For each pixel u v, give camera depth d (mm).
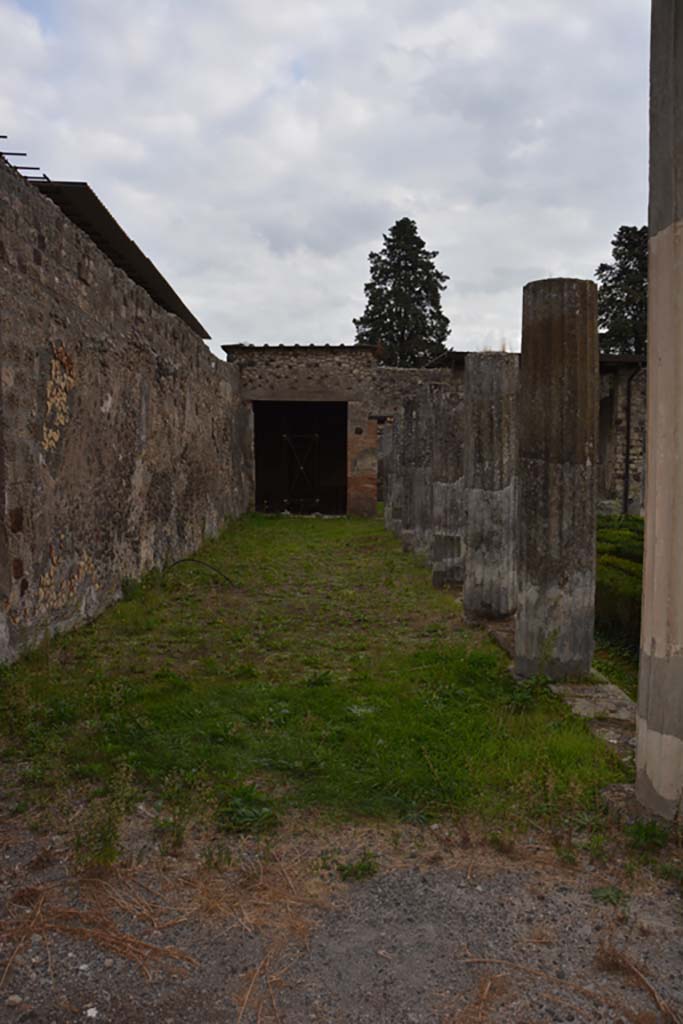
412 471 14805
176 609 9086
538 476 5961
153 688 5805
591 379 5938
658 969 2742
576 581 5949
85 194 9883
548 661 5957
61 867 3379
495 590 8234
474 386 8203
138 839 3631
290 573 12156
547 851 3555
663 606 3650
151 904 3117
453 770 4301
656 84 3568
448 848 3580
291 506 29984
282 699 5609
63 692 5621
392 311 40250
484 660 6484
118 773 4012
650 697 3746
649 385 3705
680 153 3432
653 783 3732
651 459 3703
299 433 30391
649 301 3691
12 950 2816
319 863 3426
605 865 3428
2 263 6223
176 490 12734
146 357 10688
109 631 7801
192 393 14172
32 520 6836
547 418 5930
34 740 4715
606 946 2857
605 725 5109
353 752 4609
